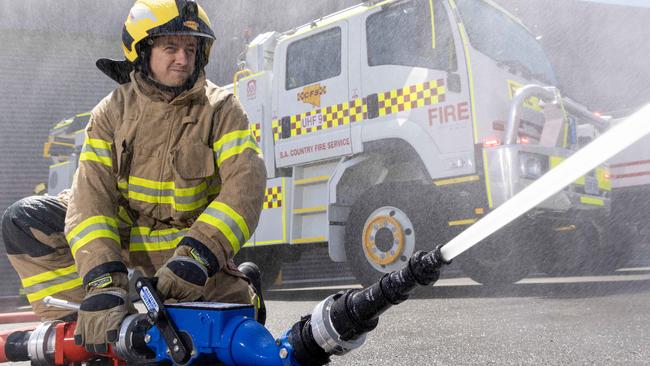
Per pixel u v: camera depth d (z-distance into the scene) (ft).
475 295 14.94
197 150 5.30
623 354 6.51
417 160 15.85
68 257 5.56
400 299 3.51
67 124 30.14
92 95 40.75
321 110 17.52
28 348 5.03
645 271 25.94
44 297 5.53
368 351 7.54
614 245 22.65
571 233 20.07
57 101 40.14
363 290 3.72
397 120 15.97
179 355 4.11
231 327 4.05
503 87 15.31
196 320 4.12
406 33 16.05
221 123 5.32
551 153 15.12
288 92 18.37
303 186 18.22
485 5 16.78
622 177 26.58
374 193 16.25
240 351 4.00
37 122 39.68
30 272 5.57
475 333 8.53
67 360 5.00
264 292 21.62
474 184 14.88
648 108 1.85
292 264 34.45
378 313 3.63
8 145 39.04
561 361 6.30
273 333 9.76
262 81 19.17
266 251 20.27
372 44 16.66
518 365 6.24
